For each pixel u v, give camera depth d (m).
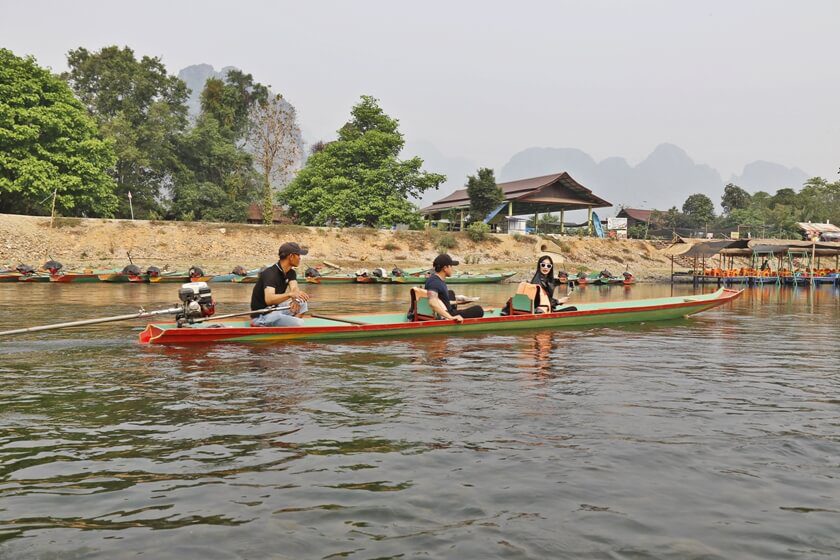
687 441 3.81
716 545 2.46
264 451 3.57
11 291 19.69
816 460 3.48
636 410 4.58
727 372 6.23
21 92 35.53
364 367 6.32
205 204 50.97
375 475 3.20
